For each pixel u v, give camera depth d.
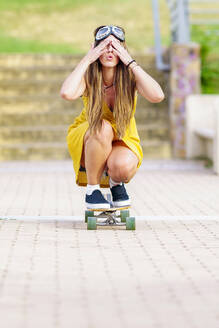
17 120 20.80
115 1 30.41
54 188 14.30
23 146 19.59
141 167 17.94
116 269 7.20
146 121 20.86
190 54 19.91
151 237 8.98
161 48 22.27
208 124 19.41
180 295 6.22
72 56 22.45
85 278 6.82
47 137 20.20
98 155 9.20
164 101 21.31
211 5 27.22
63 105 21.28
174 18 22.36
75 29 27.97
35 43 26.52
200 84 21.77
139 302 5.99
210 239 8.87
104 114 9.31
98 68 9.16
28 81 21.69
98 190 9.42
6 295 6.18
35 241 8.65
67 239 8.80
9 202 12.27
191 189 14.11
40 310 5.74
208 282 6.68
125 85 9.15
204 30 23.48
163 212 11.19
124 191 9.59
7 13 29.30
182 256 7.84
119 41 9.27
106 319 5.50
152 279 6.79
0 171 17.33
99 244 8.50
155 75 21.62
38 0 30.70
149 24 28.27
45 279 6.77
